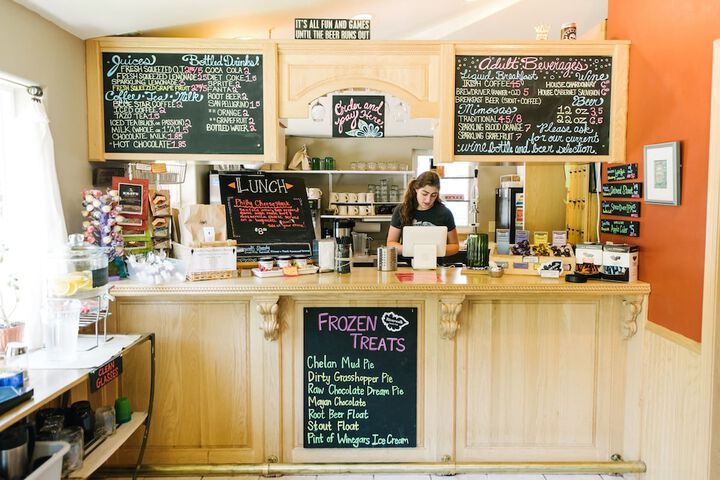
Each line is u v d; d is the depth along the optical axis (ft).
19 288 6.89
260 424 8.75
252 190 10.48
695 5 7.07
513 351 8.77
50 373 6.27
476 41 8.94
